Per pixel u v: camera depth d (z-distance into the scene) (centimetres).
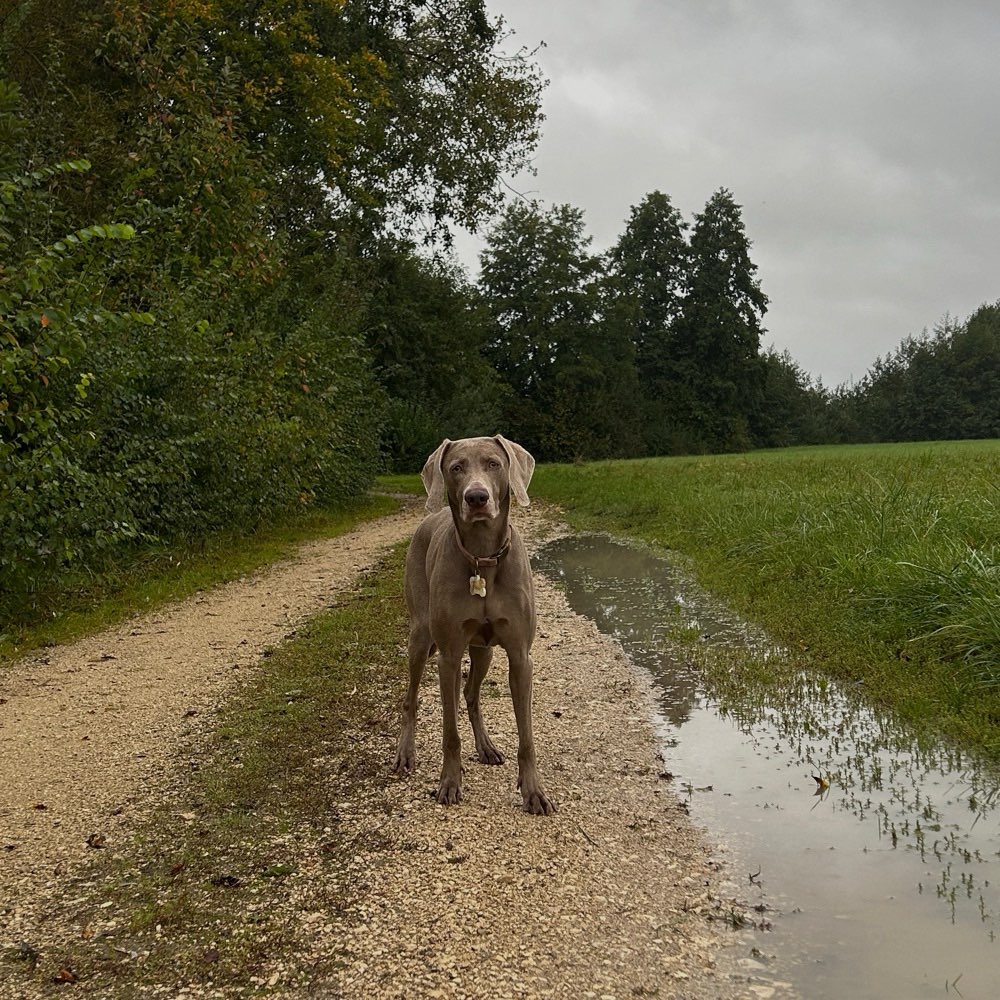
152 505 568
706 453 3128
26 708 300
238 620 419
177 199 675
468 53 1206
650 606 430
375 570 548
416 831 209
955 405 3772
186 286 615
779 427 3506
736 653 339
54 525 406
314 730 272
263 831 211
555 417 2784
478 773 241
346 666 335
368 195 1108
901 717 267
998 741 239
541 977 159
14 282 373
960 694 268
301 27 967
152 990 158
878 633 330
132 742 268
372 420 1084
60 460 391
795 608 383
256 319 749
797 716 275
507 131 1230
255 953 167
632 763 247
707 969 160
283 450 686
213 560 579
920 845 198
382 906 179
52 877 194
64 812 224
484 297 2892
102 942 171
